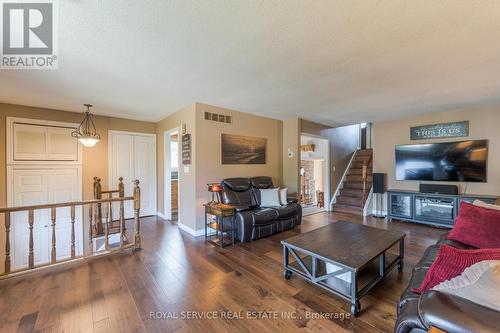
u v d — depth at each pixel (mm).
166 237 3736
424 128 4660
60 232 4250
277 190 4348
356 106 4031
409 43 1944
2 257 3740
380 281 2273
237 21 1647
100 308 1856
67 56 2148
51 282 2252
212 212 3488
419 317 953
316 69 2461
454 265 1075
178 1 1438
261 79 2750
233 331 1610
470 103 3809
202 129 3887
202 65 2361
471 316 833
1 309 1834
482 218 2096
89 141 3973
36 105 3902
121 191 4406
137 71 2500
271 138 5074
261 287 2189
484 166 3945
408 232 3953
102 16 1578
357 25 1698
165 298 2002
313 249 2119
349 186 6301
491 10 1509
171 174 5688
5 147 3738
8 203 3758
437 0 1429
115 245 3588
